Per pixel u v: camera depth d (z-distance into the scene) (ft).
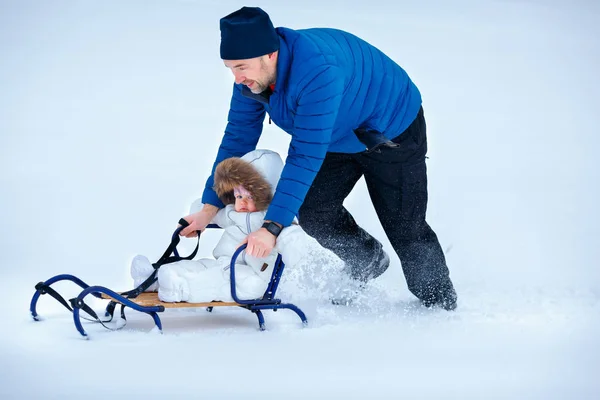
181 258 27.66
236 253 25.45
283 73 25.16
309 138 25.09
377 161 28.84
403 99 28.14
